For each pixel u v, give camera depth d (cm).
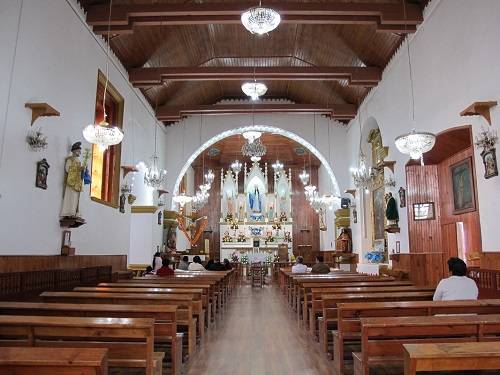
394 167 1182
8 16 632
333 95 1656
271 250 2284
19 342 373
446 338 373
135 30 1093
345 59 1359
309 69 1274
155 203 1556
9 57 634
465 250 901
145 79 1254
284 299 1231
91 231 968
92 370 212
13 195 648
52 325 324
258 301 1181
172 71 1264
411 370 219
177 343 452
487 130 718
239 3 940
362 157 1423
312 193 1984
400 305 425
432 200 1031
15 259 649
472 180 866
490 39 700
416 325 324
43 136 728
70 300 541
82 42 920
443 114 873
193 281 848
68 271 807
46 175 742
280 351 579
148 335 332
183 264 1430
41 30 733
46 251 754
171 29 1191
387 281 863
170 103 1666
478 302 422
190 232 2294
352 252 1730
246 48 1420
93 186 1059
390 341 355
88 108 955
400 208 1134
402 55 1111
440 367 219
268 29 650
